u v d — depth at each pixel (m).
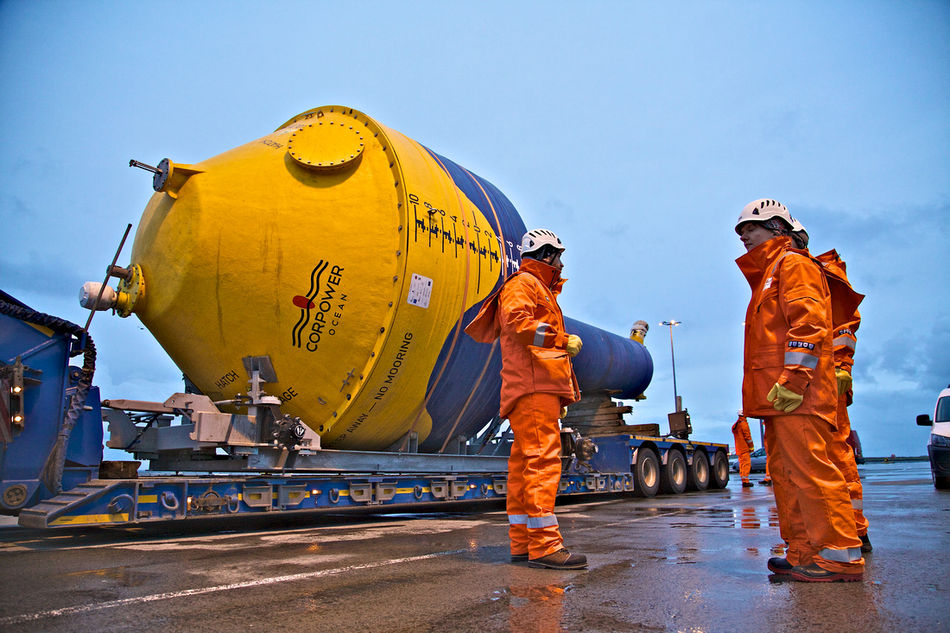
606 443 13.01
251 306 6.62
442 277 7.36
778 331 3.39
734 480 23.61
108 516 5.23
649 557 3.96
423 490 7.85
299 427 6.43
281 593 2.99
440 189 7.78
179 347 7.00
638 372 14.91
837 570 3.09
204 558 4.16
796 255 3.37
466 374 8.07
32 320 5.41
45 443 5.41
